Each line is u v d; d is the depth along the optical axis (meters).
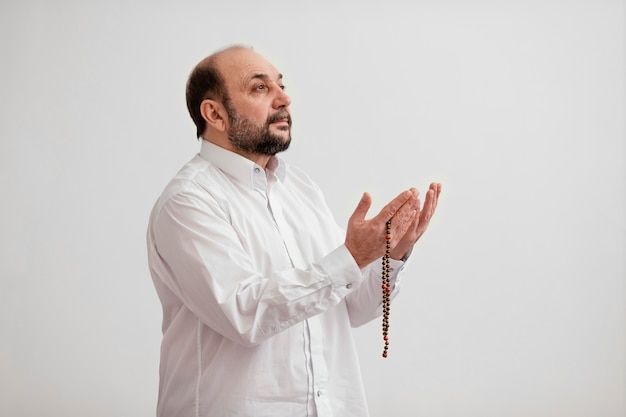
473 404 3.94
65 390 3.69
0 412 3.63
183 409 2.11
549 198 4.03
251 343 1.94
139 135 3.81
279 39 3.93
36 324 3.69
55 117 3.77
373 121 3.96
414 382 3.91
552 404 4.00
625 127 4.06
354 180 3.92
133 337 3.75
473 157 4.00
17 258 3.71
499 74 4.04
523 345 3.99
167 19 3.87
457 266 3.97
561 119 4.05
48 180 3.75
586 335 4.02
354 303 2.32
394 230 1.97
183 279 2.03
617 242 4.05
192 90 2.30
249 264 2.03
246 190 2.21
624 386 4.03
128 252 3.77
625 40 4.07
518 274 4.00
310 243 2.28
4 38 3.75
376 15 4.00
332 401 2.18
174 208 2.07
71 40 3.80
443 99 4.00
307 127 3.91
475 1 4.04
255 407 2.05
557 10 4.08
